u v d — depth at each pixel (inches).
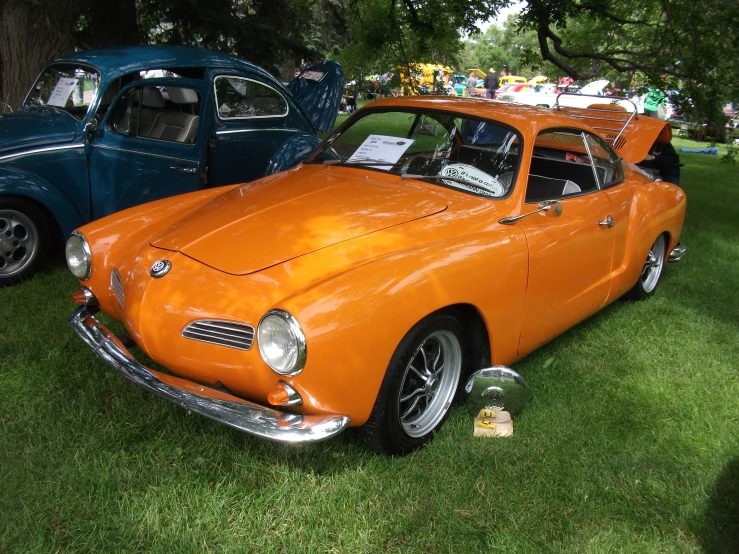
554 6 318.0
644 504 107.9
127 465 107.7
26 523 92.8
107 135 199.3
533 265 132.9
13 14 275.3
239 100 240.1
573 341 172.9
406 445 114.7
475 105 157.5
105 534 92.8
